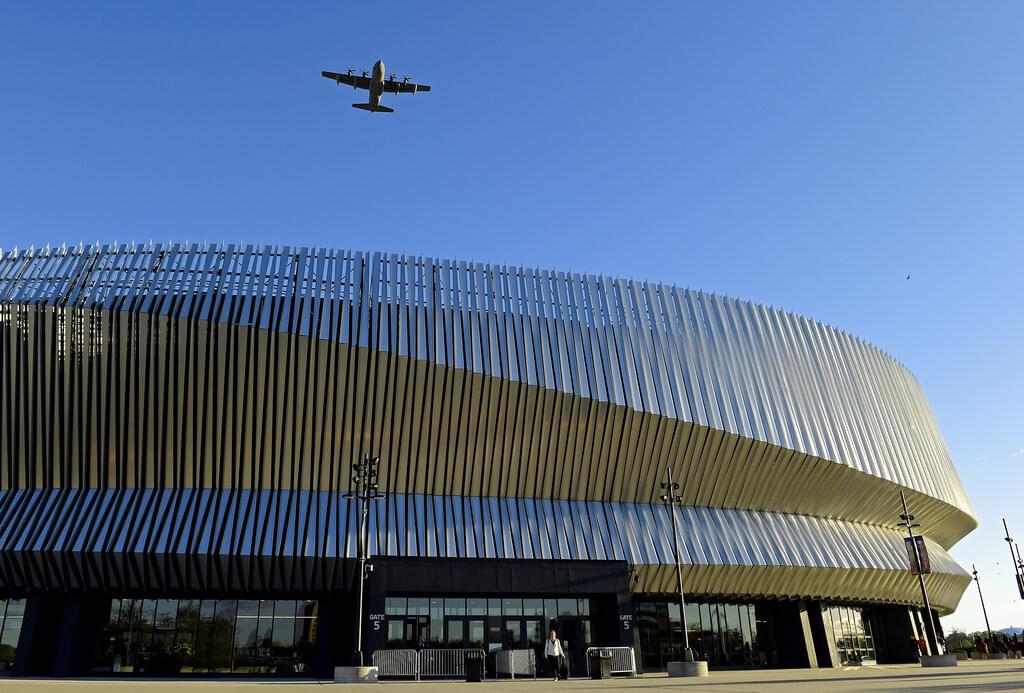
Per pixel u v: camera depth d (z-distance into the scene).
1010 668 30.56
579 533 37.03
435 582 33.22
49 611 33.47
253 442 34.84
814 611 42.56
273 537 33.31
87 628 32.94
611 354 39.72
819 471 43.19
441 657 30.61
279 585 32.78
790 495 42.81
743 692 15.81
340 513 34.75
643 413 38.34
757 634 41.34
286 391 34.94
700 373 41.28
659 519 38.84
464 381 36.34
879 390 51.97
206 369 34.41
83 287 34.94
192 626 34.38
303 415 35.12
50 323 33.84
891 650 49.69
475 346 37.31
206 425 34.53
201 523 33.22
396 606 34.03
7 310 33.75
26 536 32.06
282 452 35.03
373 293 37.16
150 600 34.53
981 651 61.22
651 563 36.75
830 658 41.41
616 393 38.47
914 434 54.09
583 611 35.41
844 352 50.25
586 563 35.12
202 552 32.31
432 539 34.94
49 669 32.75
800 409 43.97
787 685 19.30
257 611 34.94
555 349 38.69
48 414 33.91
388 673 29.78
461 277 39.22
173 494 34.22
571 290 41.00
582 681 25.66
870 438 47.97
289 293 36.12
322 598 35.00
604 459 38.38
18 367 33.75
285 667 34.22
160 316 34.34
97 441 34.12
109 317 34.09
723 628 40.97
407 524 35.12
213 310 34.91
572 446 37.88
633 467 38.84
